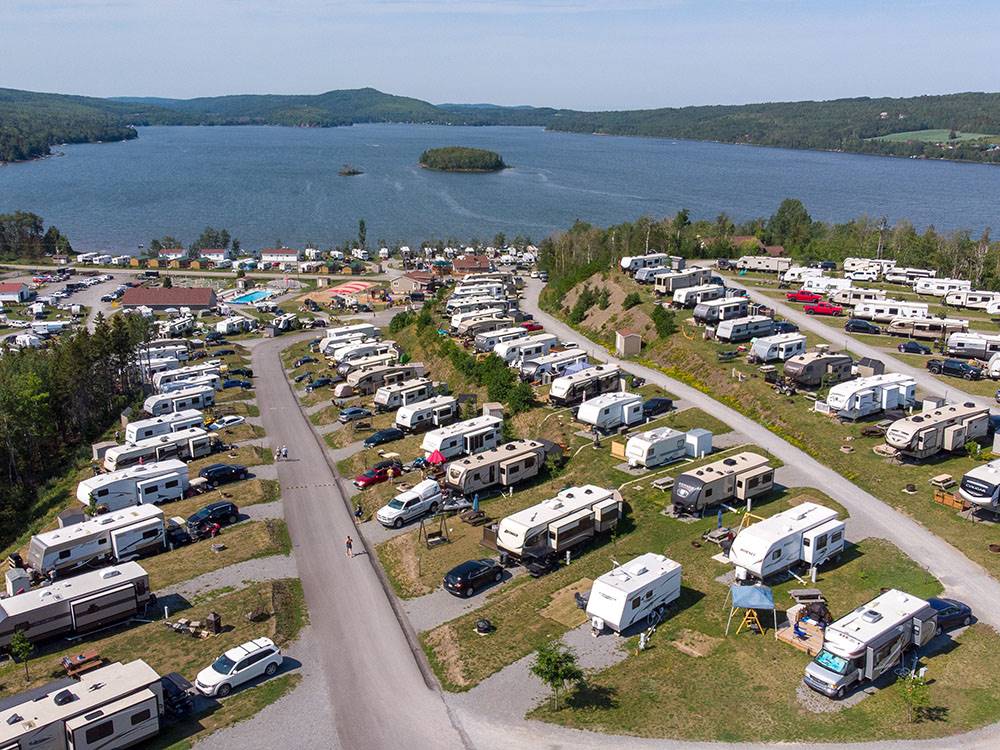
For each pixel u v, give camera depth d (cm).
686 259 15200
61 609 4072
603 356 9331
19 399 7562
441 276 17500
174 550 5294
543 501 5409
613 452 6247
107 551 5016
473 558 4953
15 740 2931
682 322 9506
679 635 3850
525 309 12794
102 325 9275
